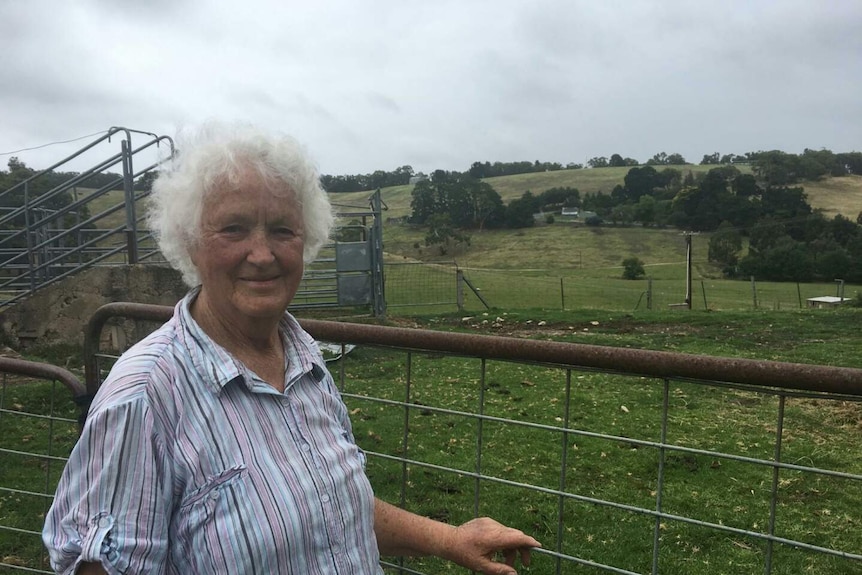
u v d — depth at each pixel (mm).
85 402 2725
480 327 14703
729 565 3857
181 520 1319
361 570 1495
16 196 15336
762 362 1593
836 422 7078
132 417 1276
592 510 4559
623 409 7484
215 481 1328
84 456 1269
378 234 15281
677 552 4004
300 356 1631
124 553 1223
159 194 1574
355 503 1533
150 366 1354
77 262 12773
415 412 7047
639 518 4445
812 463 5863
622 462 5551
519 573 3738
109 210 9523
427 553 1949
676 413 7383
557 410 7406
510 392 8227
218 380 1393
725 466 5492
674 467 5465
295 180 1554
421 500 4676
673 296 31484
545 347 1865
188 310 1526
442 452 5734
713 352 11414
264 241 1499
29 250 9484
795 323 14203
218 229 1491
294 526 1361
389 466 5324
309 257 1702
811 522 4461
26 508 4391
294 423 1494
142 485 1268
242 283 1502
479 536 1913
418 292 20094
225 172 1476
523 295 26891
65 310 9172
